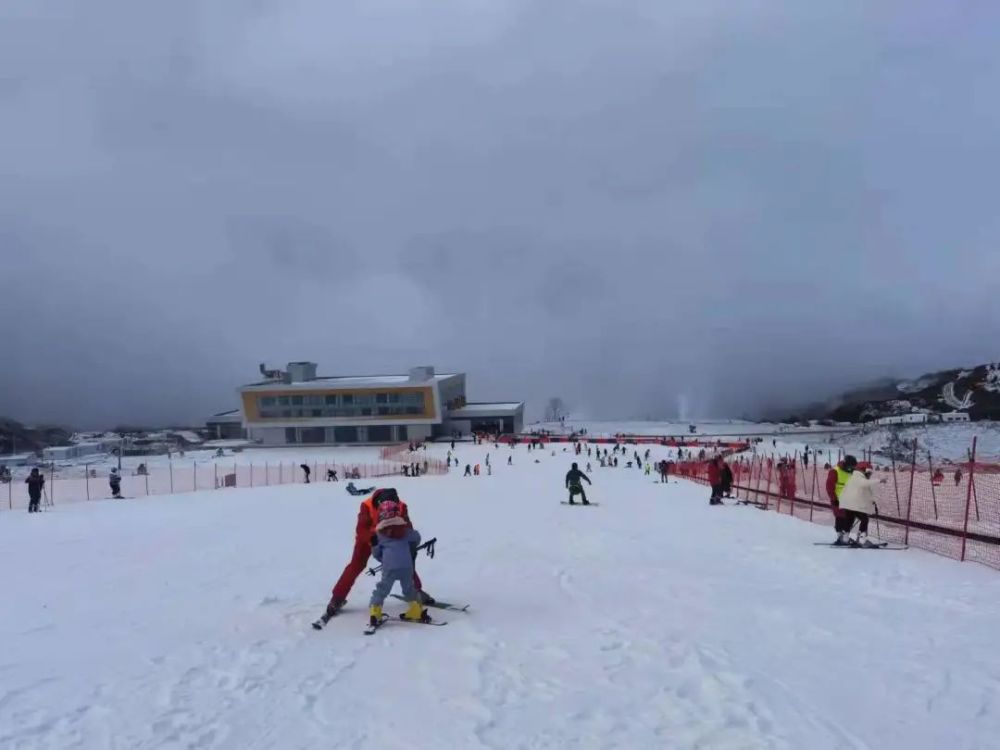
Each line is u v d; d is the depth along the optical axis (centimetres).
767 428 19050
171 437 17725
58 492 6719
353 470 7825
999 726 580
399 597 937
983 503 2586
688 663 740
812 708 619
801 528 1931
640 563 1377
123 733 582
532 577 1224
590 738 562
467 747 550
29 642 866
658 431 18912
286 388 13938
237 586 1207
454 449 10938
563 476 5847
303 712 625
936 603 1015
